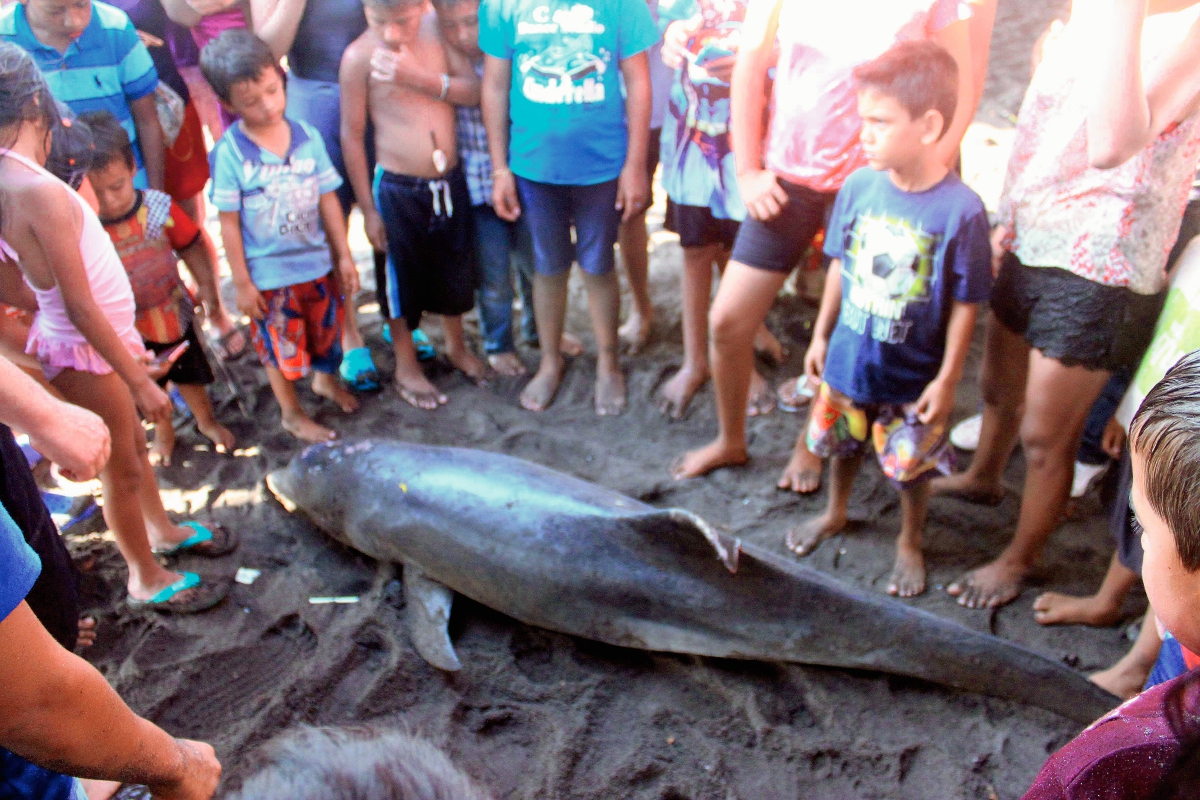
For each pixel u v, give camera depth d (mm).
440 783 764
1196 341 2271
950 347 2770
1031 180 2691
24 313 2766
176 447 3961
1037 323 2744
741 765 2611
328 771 752
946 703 2766
